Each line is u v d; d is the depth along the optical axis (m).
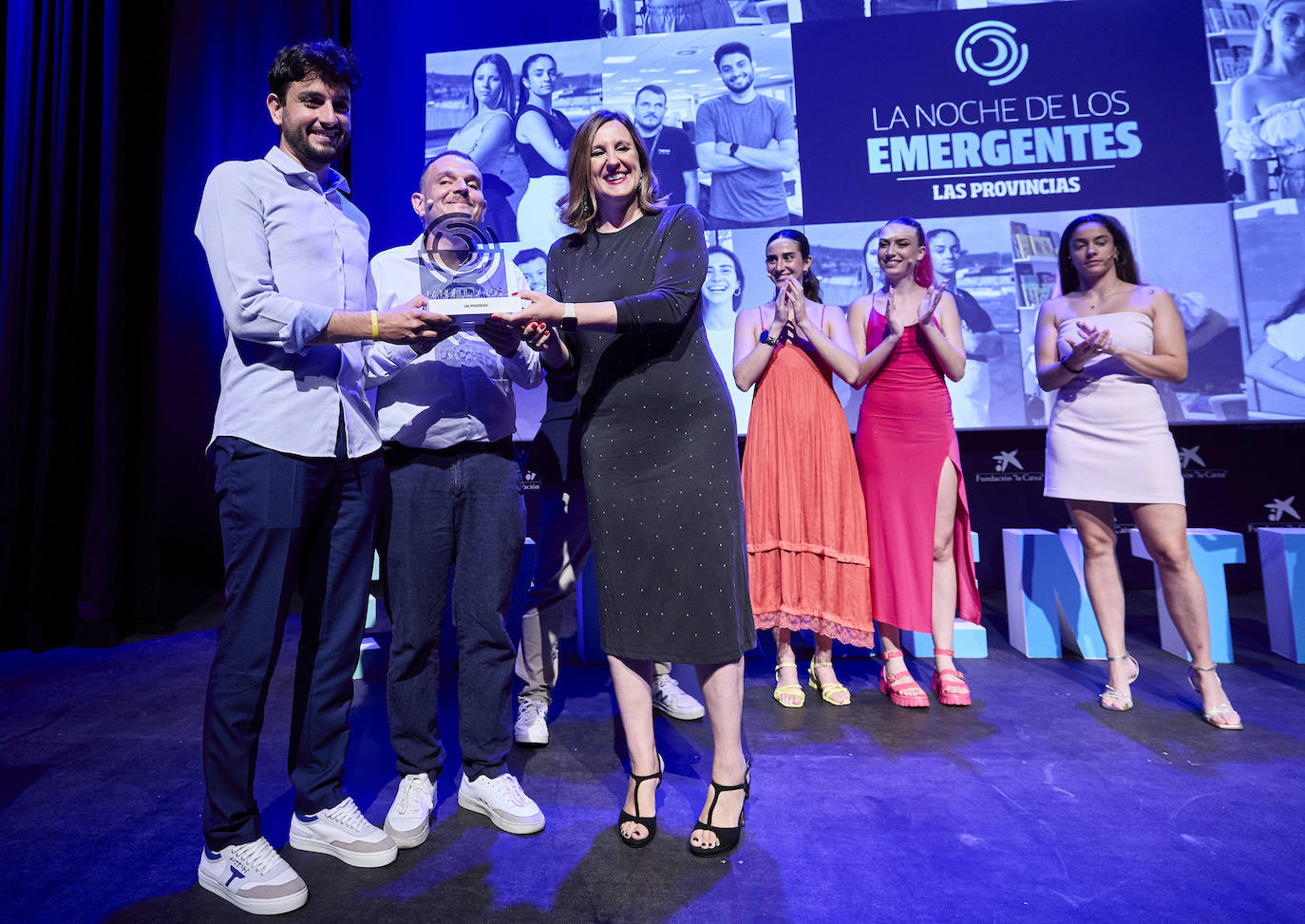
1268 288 3.45
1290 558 2.50
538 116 3.87
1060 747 1.80
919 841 1.35
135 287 3.36
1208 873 1.23
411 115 3.92
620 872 1.26
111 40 3.29
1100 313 2.11
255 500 1.22
